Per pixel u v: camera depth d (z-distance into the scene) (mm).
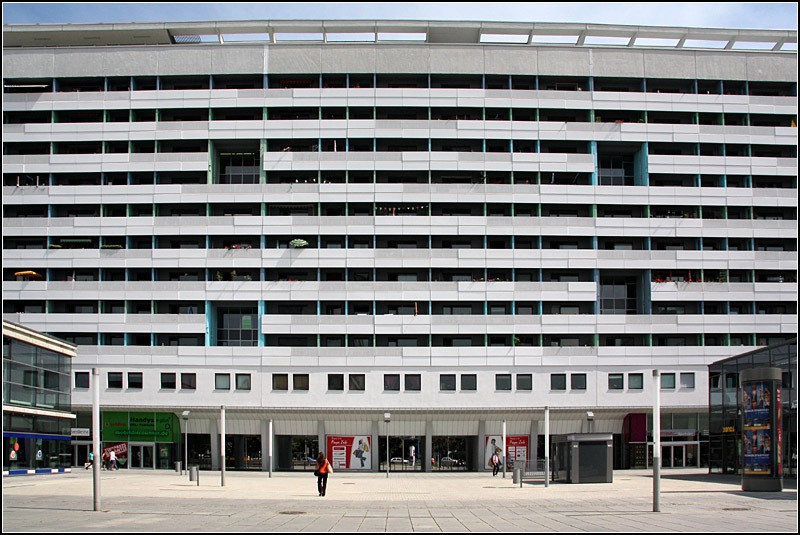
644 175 65375
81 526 20672
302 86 66250
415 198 63062
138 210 64812
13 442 45719
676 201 64438
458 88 66000
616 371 61875
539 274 64312
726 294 63469
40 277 63562
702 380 61969
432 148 65750
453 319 61781
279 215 64125
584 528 20344
